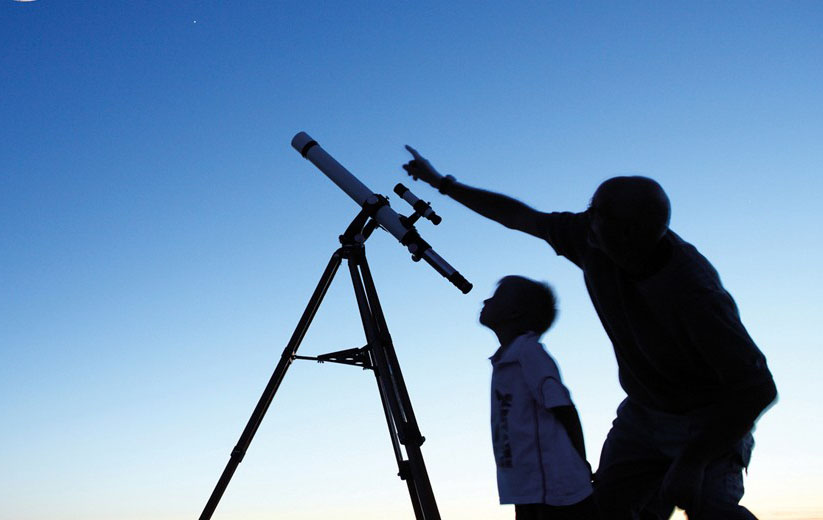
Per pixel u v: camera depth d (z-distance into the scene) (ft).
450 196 9.59
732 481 7.39
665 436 7.73
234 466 9.93
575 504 7.52
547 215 8.46
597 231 6.80
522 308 8.52
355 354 10.00
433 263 8.88
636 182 6.73
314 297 9.91
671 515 7.23
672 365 7.22
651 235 6.61
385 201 9.69
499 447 8.10
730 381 6.56
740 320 6.72
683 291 6.65
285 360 9.97
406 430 8.46
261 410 10.00
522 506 7.95
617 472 8.19
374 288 9.34
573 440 7.70
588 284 7.77
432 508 8.12
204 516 9.87
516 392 8.07
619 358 7.90
